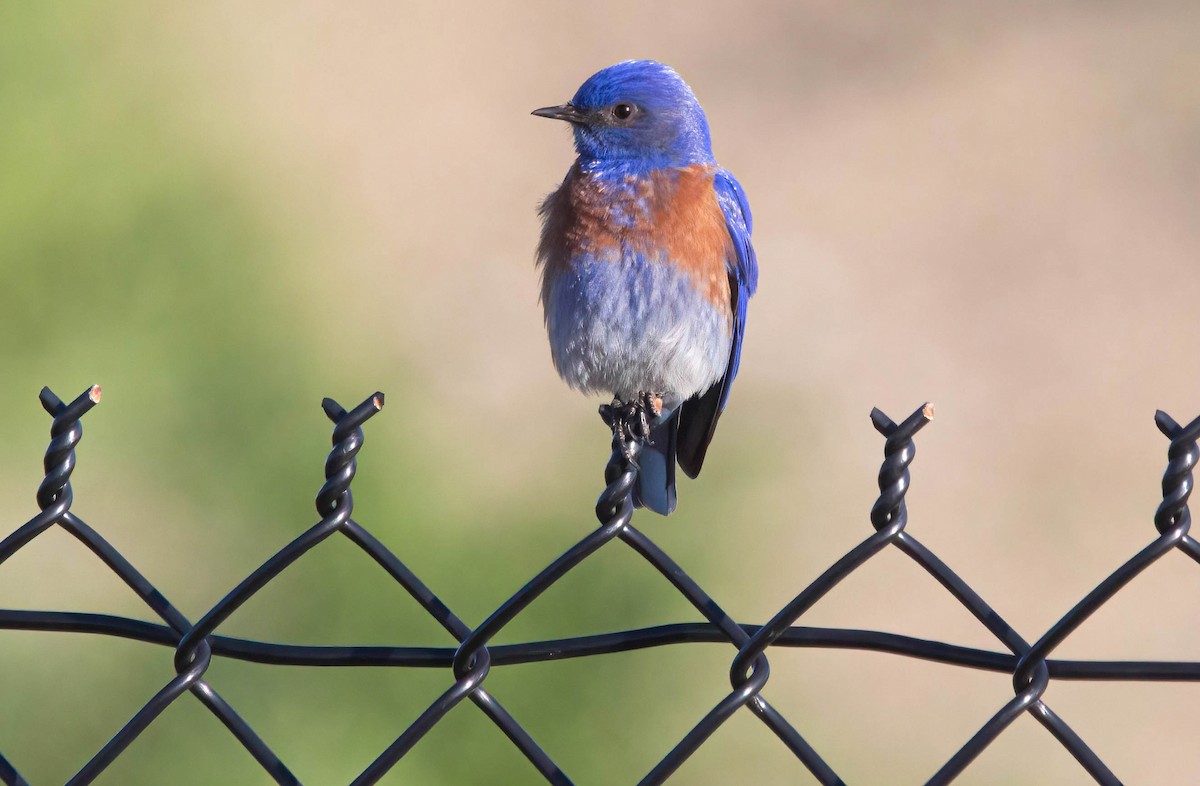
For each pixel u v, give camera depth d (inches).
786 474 544.7
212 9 696.4
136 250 520.1
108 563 166.7
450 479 476.4
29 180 516.4
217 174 589.9
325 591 411.8
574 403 565.9
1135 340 635.5
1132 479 563.8
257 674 376.5
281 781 166.9
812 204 721.0
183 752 369.4
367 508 433.7
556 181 716.7
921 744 444.1
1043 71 804.0
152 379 480.7
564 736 376.5
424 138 735.1
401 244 663.8
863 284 667.4
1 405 466.0
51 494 165.3
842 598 493.7
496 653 167.0
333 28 793.6
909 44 823.1
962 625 486.3
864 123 770.2
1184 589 512.1
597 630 402.0
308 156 694.5
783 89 792.3
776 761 406.6
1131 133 757.9
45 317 490.3
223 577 426.3
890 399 600.4
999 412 597.6
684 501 487.2
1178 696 477.4
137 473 455.5
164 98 603.8
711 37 823.1
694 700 389.4
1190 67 799.1
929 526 539.8
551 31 818.8
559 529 430.3
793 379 608.1
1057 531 537.3
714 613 165.3
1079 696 477.7
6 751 373.7
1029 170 736.3
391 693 378.6
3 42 557.0
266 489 449.1
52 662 393.4
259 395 485.1
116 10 596.1
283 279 567.5
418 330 608.7
